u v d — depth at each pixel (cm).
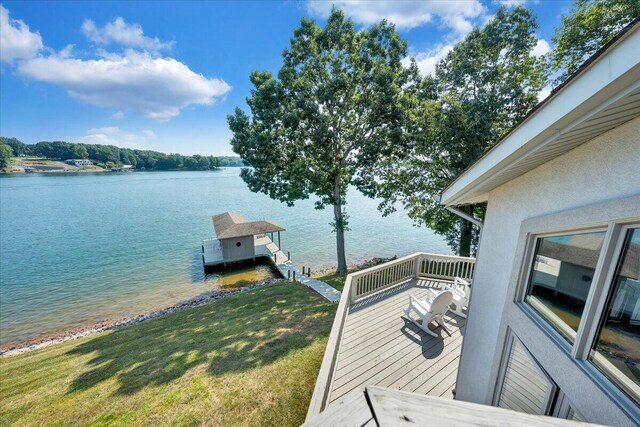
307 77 1274
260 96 1205
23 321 1316
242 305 1177
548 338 219
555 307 228
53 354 955
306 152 1299
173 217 4069
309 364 659
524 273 271
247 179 1471
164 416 543
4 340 1163
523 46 1130
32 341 1149
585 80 138
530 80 1161
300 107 1170
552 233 233
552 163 227
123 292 1628
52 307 1450
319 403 342
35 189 7394
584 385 174
